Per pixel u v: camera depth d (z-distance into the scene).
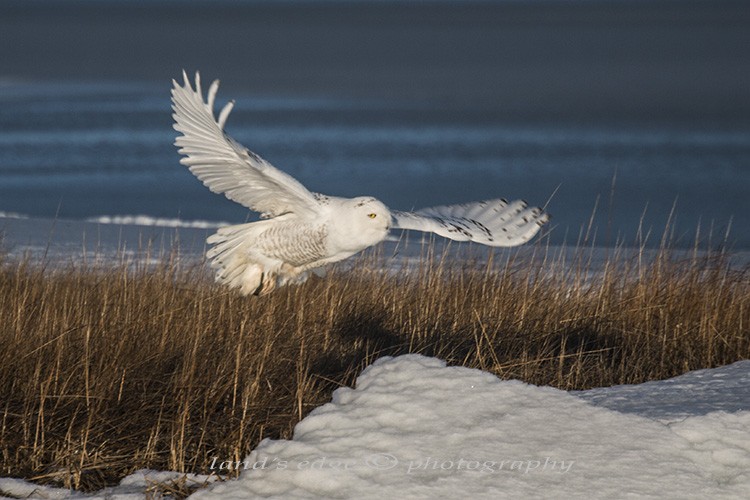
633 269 15.68
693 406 8.77
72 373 9.88
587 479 7.22
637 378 11.88
